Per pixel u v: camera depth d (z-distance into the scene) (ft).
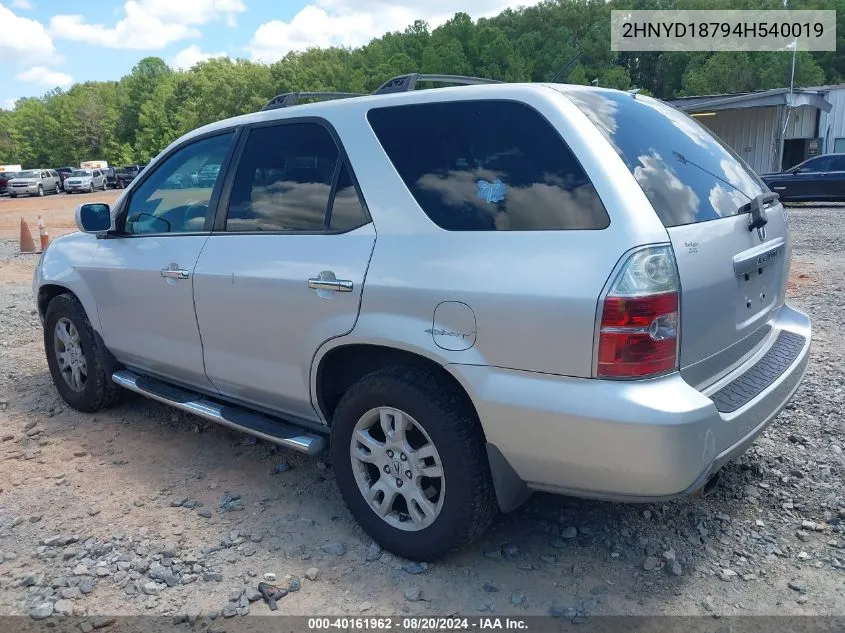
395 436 9.49
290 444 10.81
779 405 9.61
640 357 7.63
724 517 10.63
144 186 13.69
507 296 8.18
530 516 10.84
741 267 9.04
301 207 10.64
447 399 8.90
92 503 11.62
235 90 271.90
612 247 7.73
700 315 8.22
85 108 346.33
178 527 10.80
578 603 8.82
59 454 13.61
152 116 297.33
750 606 8.69
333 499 11.59
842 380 16.05
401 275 9.09
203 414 12.31
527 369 8.15
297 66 278.26
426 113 9.67
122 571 9.68
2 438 14.44
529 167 8.63
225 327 11.53
